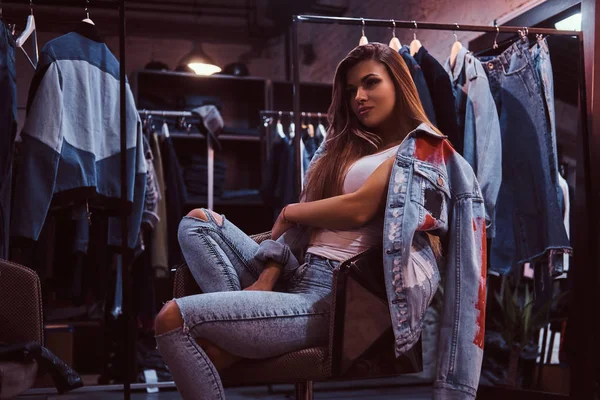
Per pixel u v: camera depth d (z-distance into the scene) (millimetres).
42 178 2576
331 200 1699
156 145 4641
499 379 3748
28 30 2779
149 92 6680
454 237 1742
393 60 1840
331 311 1598
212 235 1799
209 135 4973
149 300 4391
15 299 1794
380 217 1749
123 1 2543
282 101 6875
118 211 3029
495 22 3945
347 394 3818
